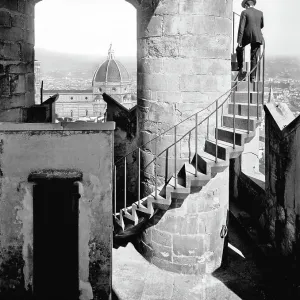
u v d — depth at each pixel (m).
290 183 9.78
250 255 11.05
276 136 10.76
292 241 9.52
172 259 10.02
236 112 10.25
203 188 9.80
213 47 9.65
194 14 9.42
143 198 10.34
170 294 9.14
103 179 5.98
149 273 10.00
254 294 9.10
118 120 14.62
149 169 10.34
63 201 6.05
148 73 10.00
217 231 10.18
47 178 5.89
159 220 10.10
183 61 9.54
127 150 14.59
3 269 6.00
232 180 15.62
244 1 10.24
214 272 10.15
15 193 5.92
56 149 5.91
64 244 6.10
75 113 66.19
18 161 5.89
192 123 9.72
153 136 10.11
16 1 9.17
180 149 9.82
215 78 9.78
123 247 11.31
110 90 76.81
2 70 8.80
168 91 9.71
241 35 10.30
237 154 9.06
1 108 8.81
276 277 9.83
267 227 11.49
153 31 9.74
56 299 6.10
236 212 13.71
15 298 6.04
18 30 9.33
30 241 5.98
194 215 9.85
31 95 10.30
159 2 9.55
